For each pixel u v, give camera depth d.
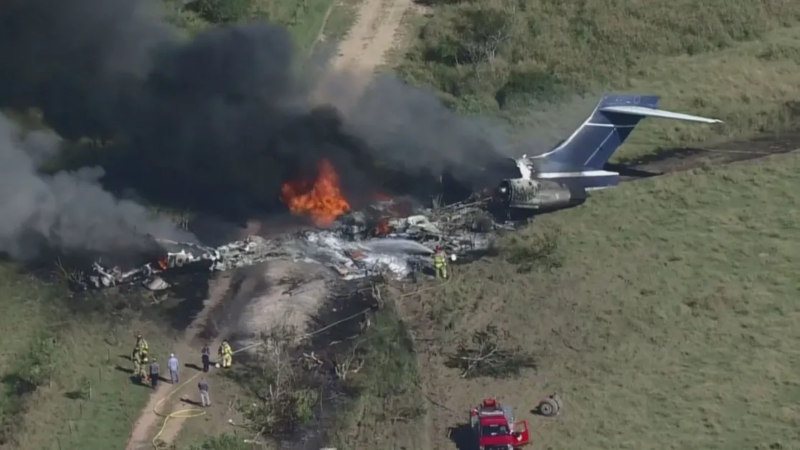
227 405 196.38
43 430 191.25
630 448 180.25
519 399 194.62
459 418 190.50
